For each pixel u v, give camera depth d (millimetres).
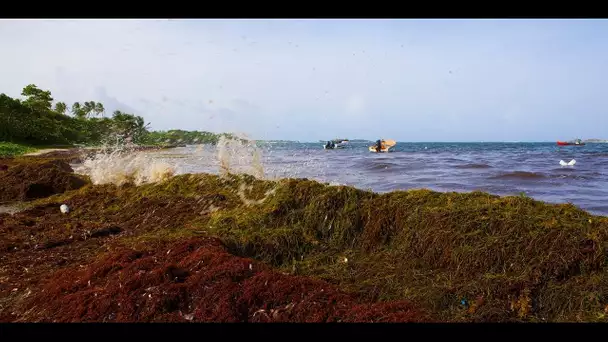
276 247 5520
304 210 6379
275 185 7609
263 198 7328
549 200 10836
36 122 64500
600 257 4172
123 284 4035
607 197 11273
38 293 4398
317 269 5105
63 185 11273
